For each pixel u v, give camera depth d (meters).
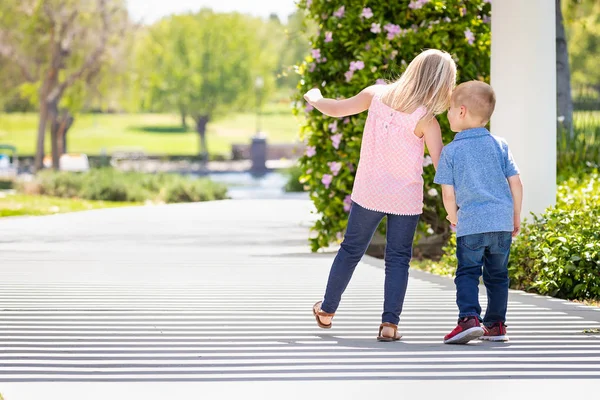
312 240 12.53
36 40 46.44
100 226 17.05
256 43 82.31
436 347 6.00
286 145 72.50
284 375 5.11
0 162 47.28
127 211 21.20
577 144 18.16
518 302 8.05
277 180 49.12
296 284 9.32
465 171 6.12
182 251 12.89
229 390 4.76
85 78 48.94
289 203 23.75
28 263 11.12
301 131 12.31
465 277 6.19
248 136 111.62
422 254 12.65
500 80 9.70
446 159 6.16
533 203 9.65
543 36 9.60
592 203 10.62
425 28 12.00
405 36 11.86
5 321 6.95
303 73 12.33
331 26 12.12
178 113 83.19
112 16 46.91
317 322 6.79
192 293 8.59
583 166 17.03
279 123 125.06
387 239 6.43
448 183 6.16
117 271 10.41
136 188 31.06
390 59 11.79
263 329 6.68
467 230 6.12
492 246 6.13
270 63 82.31
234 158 68.12
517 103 9.62
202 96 79.94
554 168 9.73
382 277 9.95
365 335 6.50
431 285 9.23
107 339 6.21
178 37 79.12
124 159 61.28
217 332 6.52
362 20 12.05
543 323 6.96
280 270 10.59
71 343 6.06
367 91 6.49
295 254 12.55
